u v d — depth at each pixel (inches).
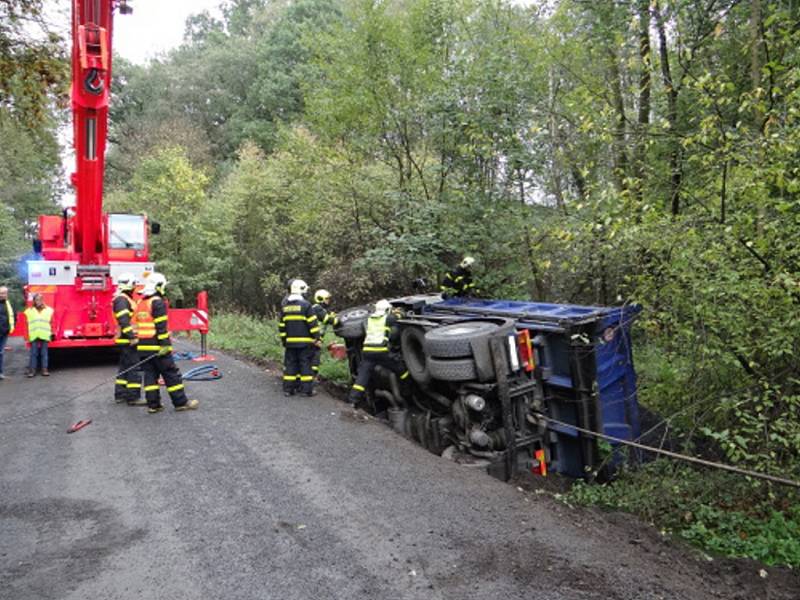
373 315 331.6
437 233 448.5
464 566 161.5
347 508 199.2
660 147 302.7
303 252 857.5
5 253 1242.6
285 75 1557.6
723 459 265.6
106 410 333.1
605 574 158.4
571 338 264.2
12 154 1075.9
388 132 525.3
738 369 248.5
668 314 244.8
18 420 314.8
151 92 1872.5
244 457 250.8
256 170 989.2
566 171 420.2
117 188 1380.4
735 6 316.5
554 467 275.0
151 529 184.7
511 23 470.0
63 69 489.4
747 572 170.6
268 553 168.9
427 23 502.6
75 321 453.4
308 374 359.6
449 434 287.1
